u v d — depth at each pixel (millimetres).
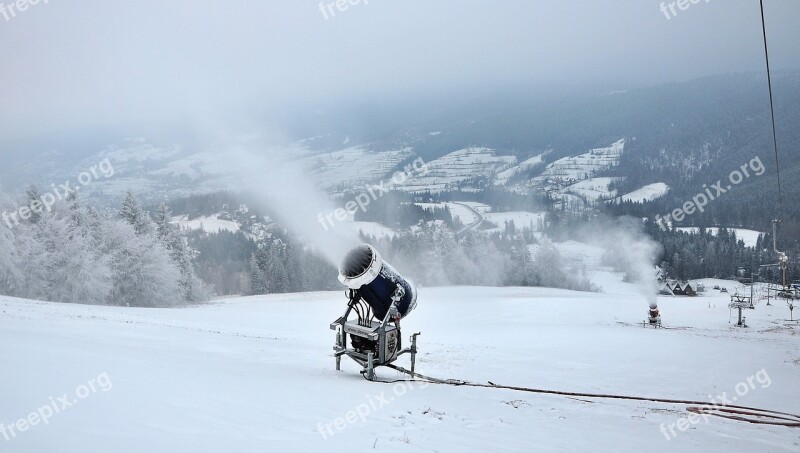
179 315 35844
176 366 9688
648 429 8688
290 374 10859
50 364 7922
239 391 7922
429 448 6012
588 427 8359
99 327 18344
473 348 21953
